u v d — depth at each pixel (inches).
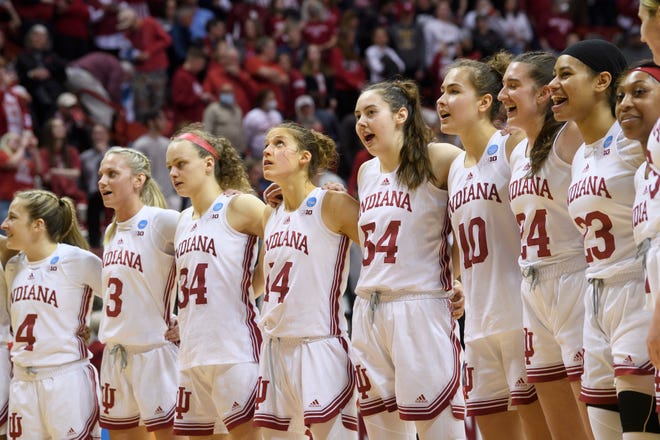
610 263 241.1
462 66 285.4
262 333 308.8
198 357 314.7
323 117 751.1
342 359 298.2
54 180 644.7
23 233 349.1
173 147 325.1
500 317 274.1
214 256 317.7
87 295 354.0
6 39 799.1
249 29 861.2
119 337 333.4
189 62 794.2
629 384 233.3
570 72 247.9
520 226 269.1
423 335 282.5
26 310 346.9
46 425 344.2
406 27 866.1
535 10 954.7
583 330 251.0
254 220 320.8
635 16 1013.2
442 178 293.0
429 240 289.3
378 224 290.0
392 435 291.0
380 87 296.8
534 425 277.7
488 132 283.9
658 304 208.1
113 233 345.4
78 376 345.4
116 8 858.8
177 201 661.3
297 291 299.3
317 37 873.5
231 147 338.0
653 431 232.2
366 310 290.4
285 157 302.2
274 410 301.4
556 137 261.4
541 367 264.8
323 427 293.4
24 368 345.1
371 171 301.4
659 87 228.4
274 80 807.1
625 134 231.8
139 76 807.7
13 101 679.7
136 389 331.6
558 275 259.9
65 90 754.2
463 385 284.4
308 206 304.3
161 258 337.4
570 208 250.5
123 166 339.9
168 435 331.6
